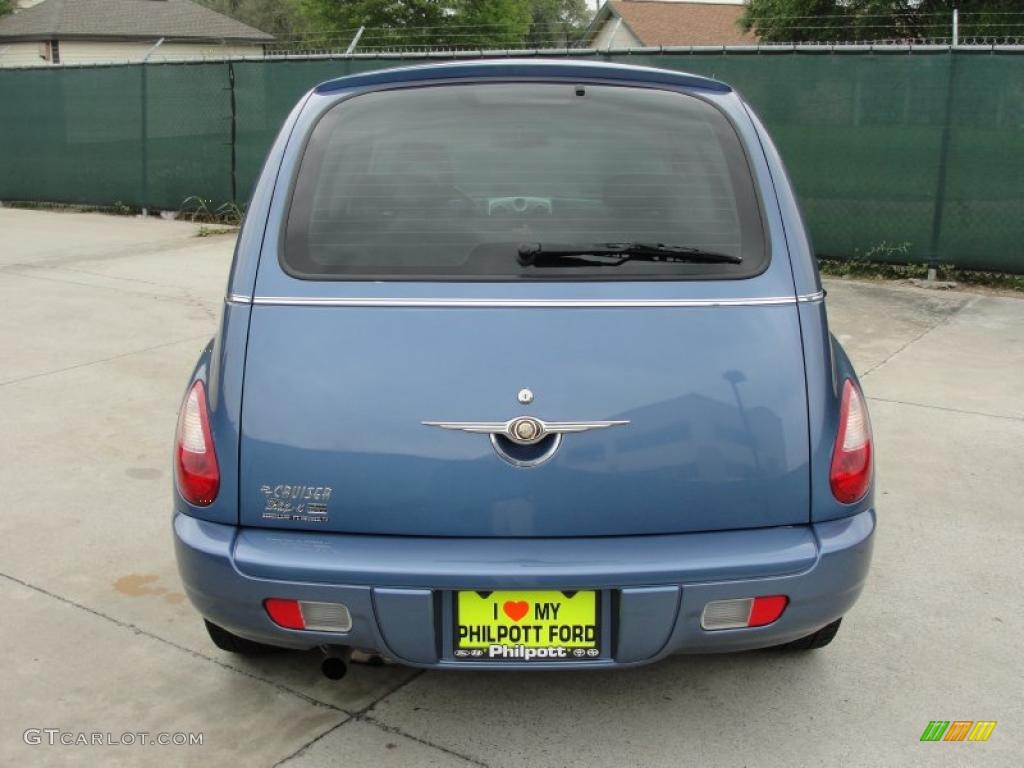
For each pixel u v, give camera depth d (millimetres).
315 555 2148
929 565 3451
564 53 8898
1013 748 2498
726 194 2438
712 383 2184
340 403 2170
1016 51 7328
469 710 2641
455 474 2139
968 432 4727
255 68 10953
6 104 13250
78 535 3646
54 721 2578
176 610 3141
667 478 2160
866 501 2324
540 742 2506
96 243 10258
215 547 2199
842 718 2613
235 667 2830
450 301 2240
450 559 2123
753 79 8250
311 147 2533
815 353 2273
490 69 2717
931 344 6238
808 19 19578
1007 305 7258
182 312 7160
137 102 11977
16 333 6539
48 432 4707
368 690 2727
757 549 2176
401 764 2422
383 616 2148
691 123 2598
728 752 2471
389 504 2154
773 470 2195
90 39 33219
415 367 2174
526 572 2100
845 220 8133
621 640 2164
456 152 2508
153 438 4648
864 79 7840
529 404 2137
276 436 2182
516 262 2301
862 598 3232
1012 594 3264
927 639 2998
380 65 10359
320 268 2314
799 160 8188
